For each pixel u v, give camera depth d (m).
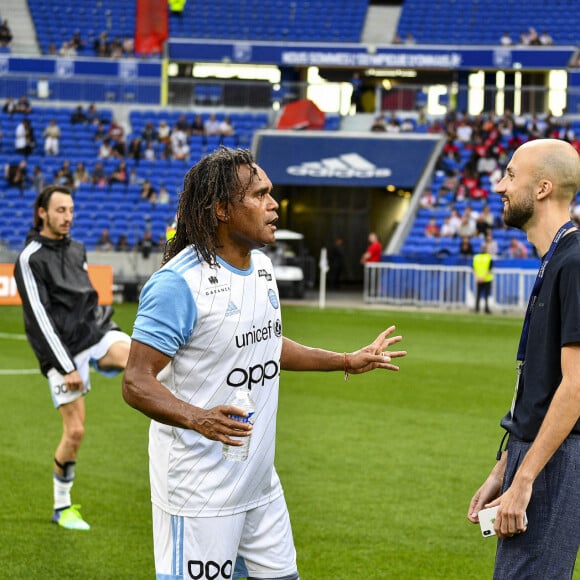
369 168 30.11
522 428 3.61
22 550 6.20
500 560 3.61
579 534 3.52
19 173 30.23
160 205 29.89
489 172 30.44
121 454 8.94
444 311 24.97
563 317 3.46
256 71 35.94
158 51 34.19
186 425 3.44
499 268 24.81
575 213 27.16
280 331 3.82
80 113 32.22
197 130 32.03
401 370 14.82
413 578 5.76
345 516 7.02
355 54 33.56
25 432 9.92
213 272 3.60
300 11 36.66
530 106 32.53
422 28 36.22
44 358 6.48
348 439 9.70
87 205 29.73
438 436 9.88
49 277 6.53
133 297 26.55
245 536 3.79
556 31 35.94
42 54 35.06
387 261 26.19
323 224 34.19
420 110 32.59
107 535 6.54
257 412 3.71
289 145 30.92
